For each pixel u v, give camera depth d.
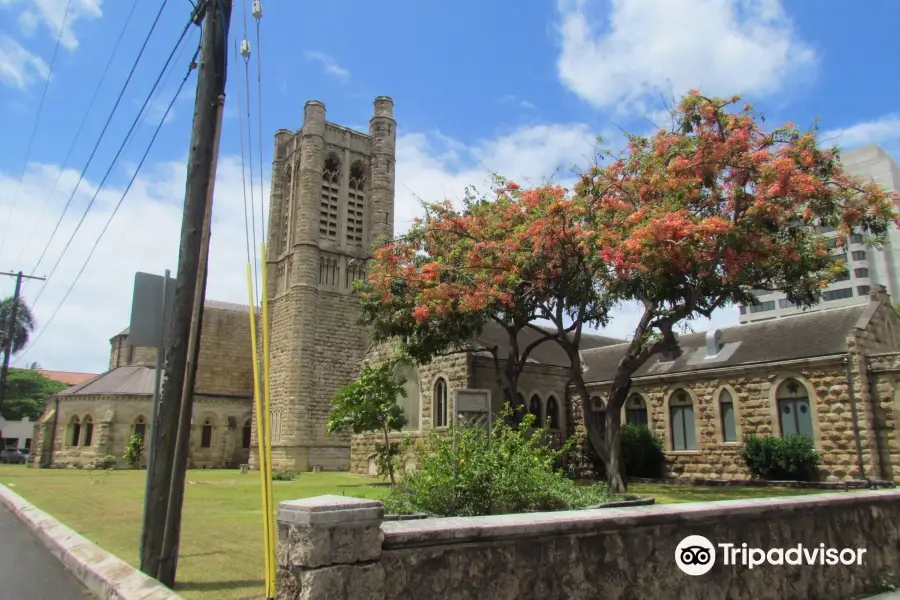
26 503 19.53
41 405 84.94
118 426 51.53
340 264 54.50
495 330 34.50
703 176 18.80
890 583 8.78
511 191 24.81
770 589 7.46
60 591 9.02
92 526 14.21
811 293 22.80
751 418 26.11
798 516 7.96
